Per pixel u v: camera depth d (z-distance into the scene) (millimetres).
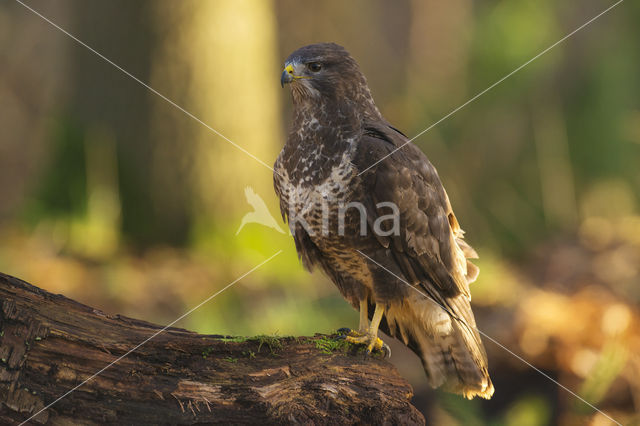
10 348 4328
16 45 17797
